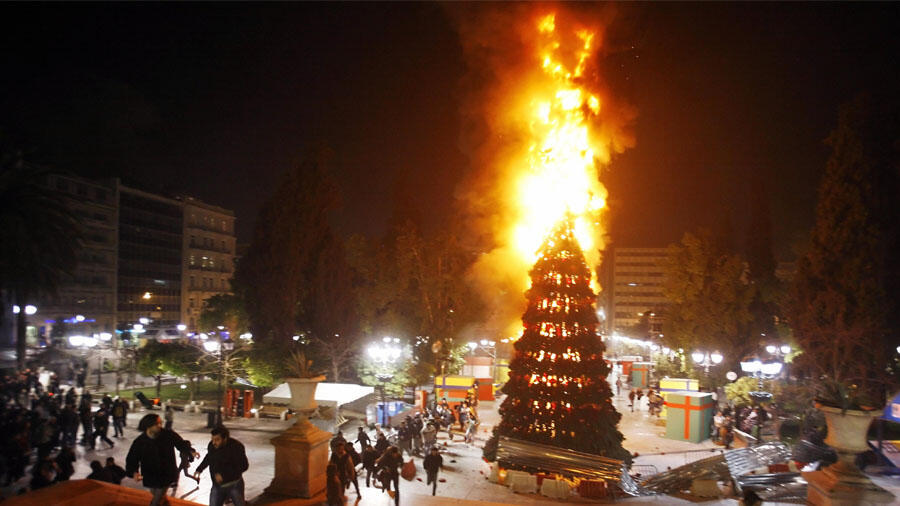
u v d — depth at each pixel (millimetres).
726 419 28391
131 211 79062
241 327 47500
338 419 26750
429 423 23297
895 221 26969
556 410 19734
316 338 37062
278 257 37969
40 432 18406
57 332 56812
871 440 22812
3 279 32031
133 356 38062
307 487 11375
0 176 30312
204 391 38562
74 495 7559
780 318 44344
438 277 41344
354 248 45719
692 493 17953
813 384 23500
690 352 42969
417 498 13031
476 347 51812
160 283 84250
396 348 36750
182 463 14086
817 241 23672
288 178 38781
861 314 22328
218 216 98875
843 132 23531
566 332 20297
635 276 145250
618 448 20000
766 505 14836
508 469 19578
